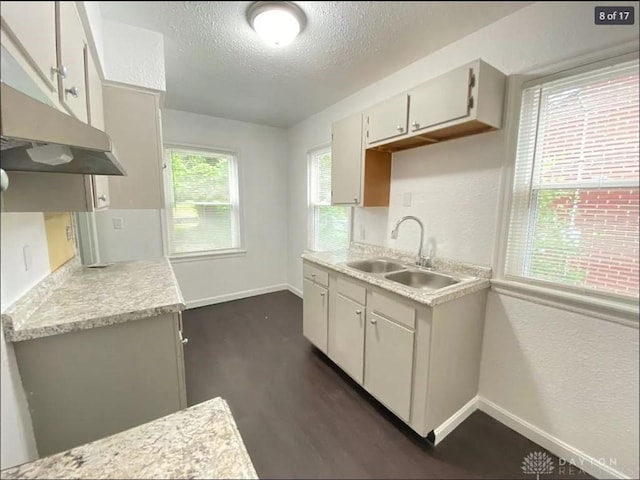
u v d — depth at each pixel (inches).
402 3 55.7
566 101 54.9
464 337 64.1
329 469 55.1
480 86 56.2
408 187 87.5
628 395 49.6
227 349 100.7
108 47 61.4
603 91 50.4
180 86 94.7
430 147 79.9
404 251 90.0
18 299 42.8
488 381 69.7
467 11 58.3
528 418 63.1
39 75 28.0
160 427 23.5
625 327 49.3
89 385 45.6
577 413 55.8
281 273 165.8
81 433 45.8
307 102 112.7
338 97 107.0
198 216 136.9
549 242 59.1
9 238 40.8
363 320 72.8
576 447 56.2
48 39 29.8
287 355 97.1
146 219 121.5
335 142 96.9
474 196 70.1
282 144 156.3
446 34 66.2
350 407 72.1
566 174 55.9
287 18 56.2
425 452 58.9
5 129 17.5
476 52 66.0
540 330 60.1
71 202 45.4
